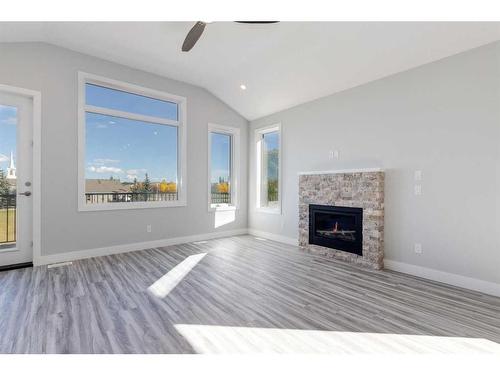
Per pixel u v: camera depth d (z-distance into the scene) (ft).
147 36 10.89
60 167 11.66
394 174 11.02
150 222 14.49
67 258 11.85
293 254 13.39
